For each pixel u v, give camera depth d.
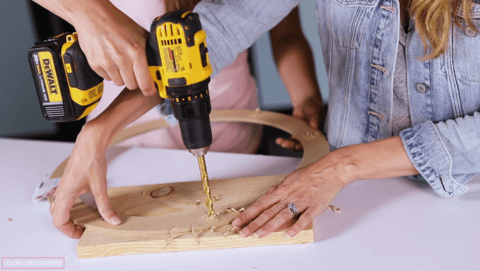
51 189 1.00
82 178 0.85
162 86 0.74
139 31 0.73
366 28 0.94
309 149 1.06
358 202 0.87
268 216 0.79
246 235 0.76
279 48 1.45
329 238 0.77
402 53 0.93
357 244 0.75
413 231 0.77
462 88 0.86
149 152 1.19
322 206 0.81
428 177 0.83
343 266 0.70
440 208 0.83
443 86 0.88
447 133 0.82
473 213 0.80
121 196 0.94
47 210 0.95
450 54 0.85
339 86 1.09
